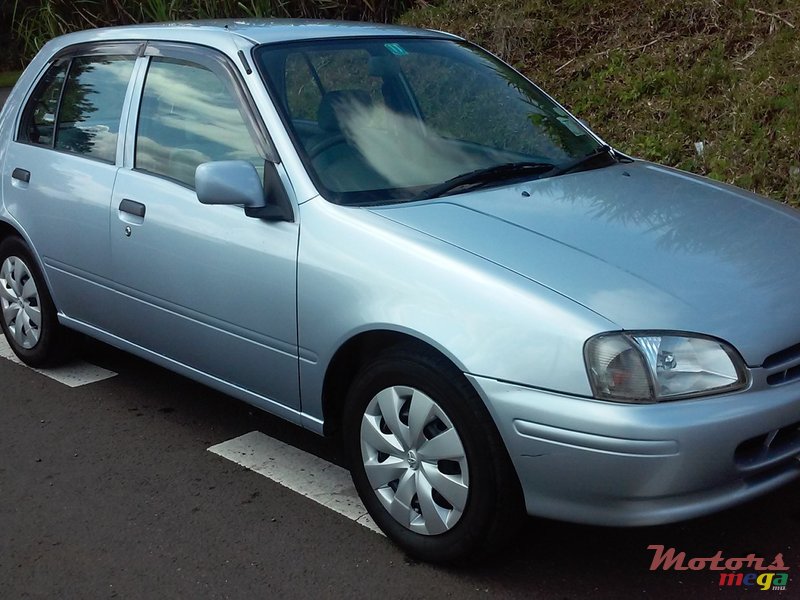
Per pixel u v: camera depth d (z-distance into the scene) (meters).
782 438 2.87
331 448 4.09
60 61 4.88
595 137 4.38
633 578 3.06
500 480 2.87
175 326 3.95
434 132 3.87
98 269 4.30
